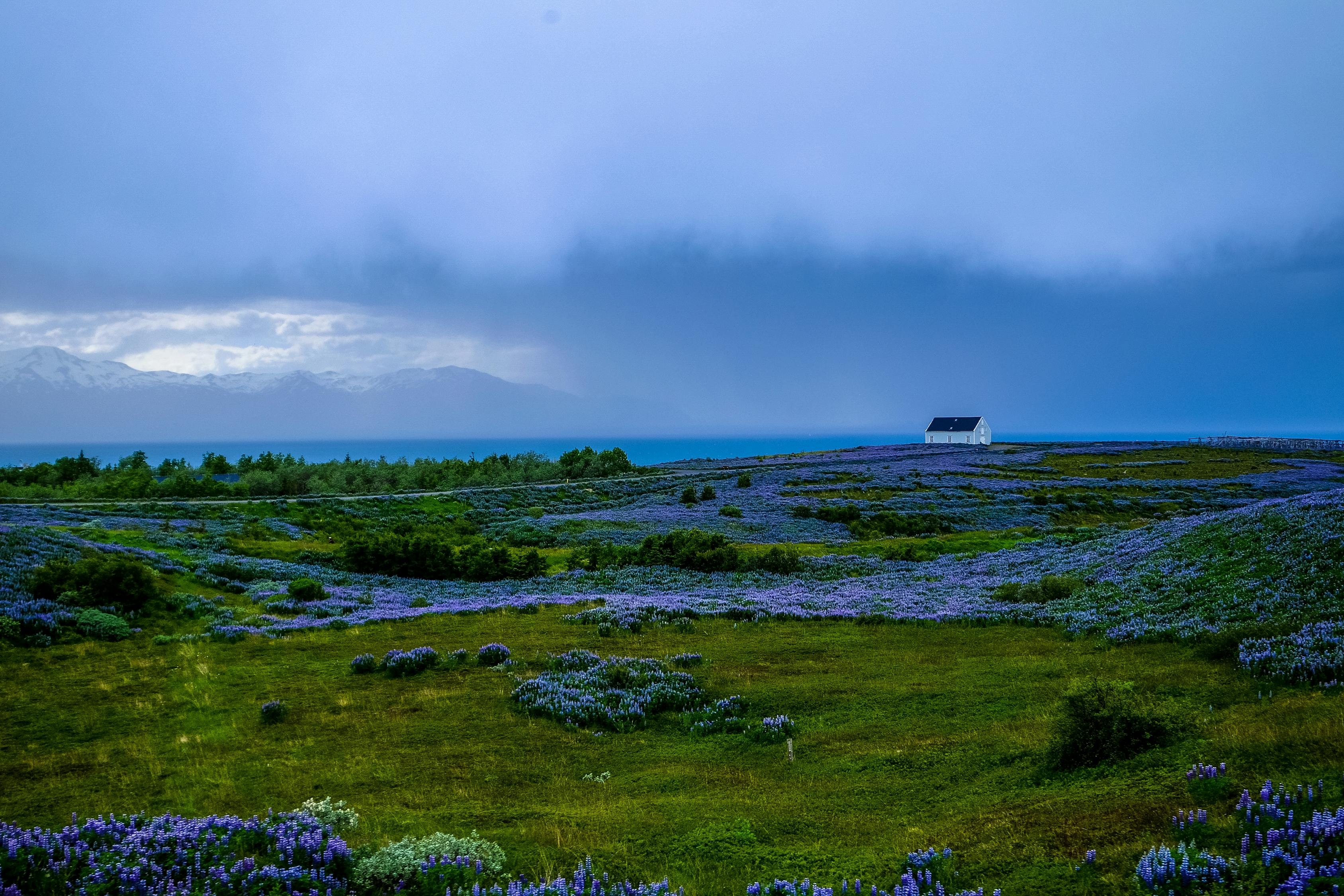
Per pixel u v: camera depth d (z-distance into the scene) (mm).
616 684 20734
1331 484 96188
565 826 11031
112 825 9695
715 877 9180
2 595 27859
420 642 26469
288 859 8984
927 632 26719
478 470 119875
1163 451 149875
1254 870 7207
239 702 19328
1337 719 10922
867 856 9438
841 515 76625
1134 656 19875
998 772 12625
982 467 124500
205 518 63312
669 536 50750
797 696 19375
